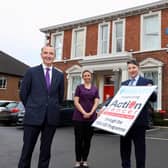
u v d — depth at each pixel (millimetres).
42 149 4516
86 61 19578
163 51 17297
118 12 19391
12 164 6359
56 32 23484
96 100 6285
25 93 4590
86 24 21500
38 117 4453
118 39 19812
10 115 15648
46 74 4664
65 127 14945
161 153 7914
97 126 5020
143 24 18516
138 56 18406
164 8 17578
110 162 6762
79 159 6223
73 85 21719
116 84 17953
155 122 15711
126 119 4625
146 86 4863
